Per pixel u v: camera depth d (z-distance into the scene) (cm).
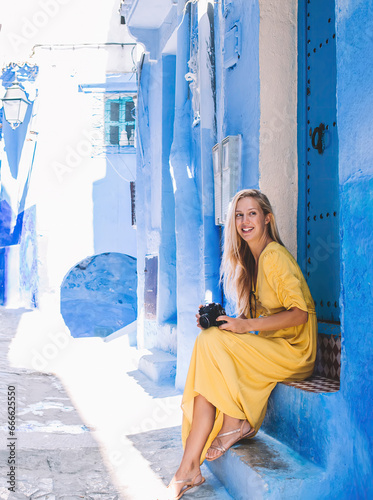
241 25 503
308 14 461
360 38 298
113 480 366
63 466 392
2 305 2033
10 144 1984
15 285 1894
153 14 875
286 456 332
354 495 299
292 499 296
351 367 303
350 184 305
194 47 688
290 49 471
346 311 308
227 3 528
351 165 305
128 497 337
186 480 328
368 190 288
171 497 324
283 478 297
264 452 338
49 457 409
